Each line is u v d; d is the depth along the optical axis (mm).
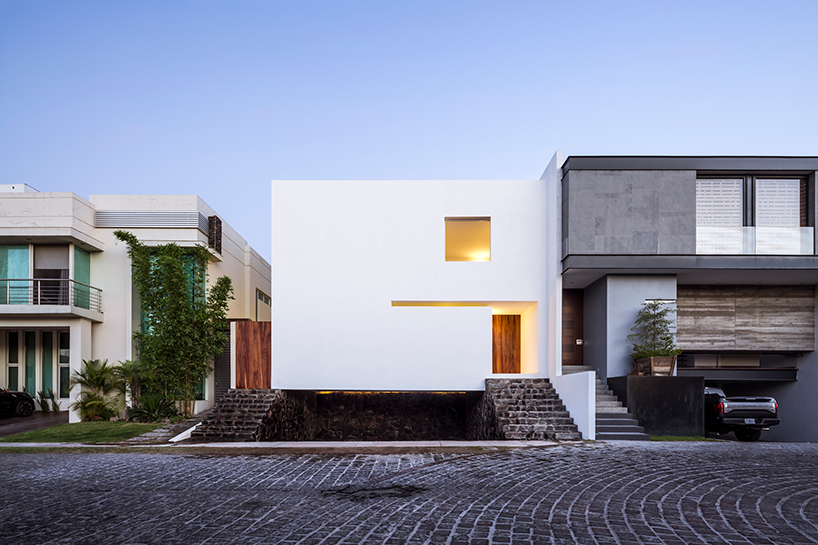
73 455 8070
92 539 3842
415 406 15164
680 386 10570
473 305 13625
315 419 15078
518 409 10984
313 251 12906
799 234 11594
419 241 12938
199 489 5527
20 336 15539
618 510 4641
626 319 12133
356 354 12617
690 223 11469
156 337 12695
